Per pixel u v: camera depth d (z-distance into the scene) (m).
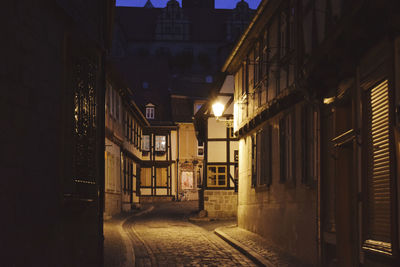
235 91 18.92
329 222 8.87
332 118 8.80
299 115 11.01
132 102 30.77
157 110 46.34
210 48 66.06
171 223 21.92
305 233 10.38
